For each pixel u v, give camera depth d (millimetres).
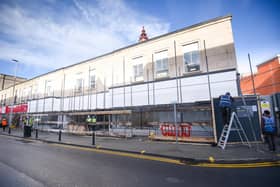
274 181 4250
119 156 7188
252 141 8375
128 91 14406
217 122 8852
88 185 4129
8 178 4609
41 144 10805
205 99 11039
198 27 12094
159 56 13797
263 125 7125
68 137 13617
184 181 4352
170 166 5680
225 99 8445
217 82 10750
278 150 7023
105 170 5281
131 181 4371
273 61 14359
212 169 5281
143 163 6070
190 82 11727
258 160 5855
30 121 21047
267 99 10945
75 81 20016
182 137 9945
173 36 13180
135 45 15188
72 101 19484
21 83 29688
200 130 10328
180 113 11633
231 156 6281
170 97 12352
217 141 8656
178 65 12656
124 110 13078
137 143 9984
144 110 12281
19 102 29109
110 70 16719
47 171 5203
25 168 5512
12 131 19594
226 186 4004
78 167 5613
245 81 18281
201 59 11680
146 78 14148
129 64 15438
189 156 6508
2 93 36031
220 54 11055
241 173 4852
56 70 22516
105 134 13750
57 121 19578
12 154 7680
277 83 13914
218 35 11281
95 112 14562
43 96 23875
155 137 11023
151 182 4301
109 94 15664
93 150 8562
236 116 8172
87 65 18953
